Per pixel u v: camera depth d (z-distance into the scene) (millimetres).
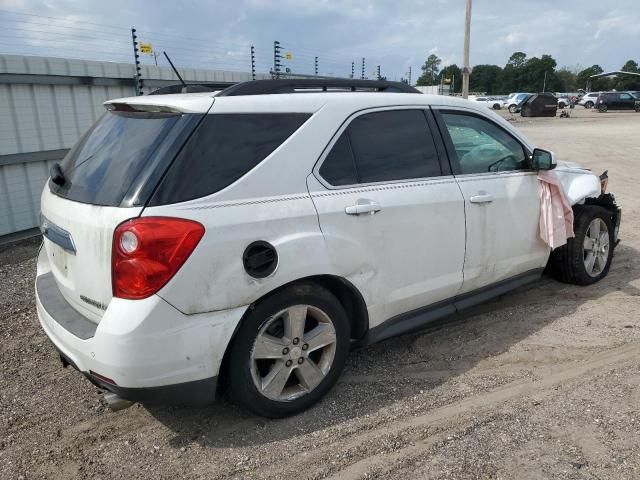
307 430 2984
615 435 2852
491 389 3361
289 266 2854
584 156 15438
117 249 2518
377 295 3344
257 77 12164
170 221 2529
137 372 2514
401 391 3365
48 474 2709
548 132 24984
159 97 3102
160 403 2660
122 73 8477
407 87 3941
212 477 2645
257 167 2852
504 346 3932
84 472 2717
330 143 3154
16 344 4160
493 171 4121
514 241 4215
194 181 2662
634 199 9258
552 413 3070
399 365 3709
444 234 3654
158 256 2488
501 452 2752
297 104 3100
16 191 7211
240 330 2801
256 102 2959
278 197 2889
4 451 2895
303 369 3078
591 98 53844
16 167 7168
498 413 3090
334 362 3201
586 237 4957
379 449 2807
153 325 2502
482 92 132375
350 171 3229
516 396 3266
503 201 4055
